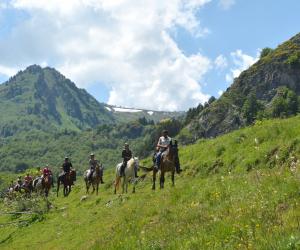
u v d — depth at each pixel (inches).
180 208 600.1
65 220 1108.5
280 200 449.1
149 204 714.8
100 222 876.0
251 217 421.1
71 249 777.6
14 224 1275.8
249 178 597.3
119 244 545.0
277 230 358.9
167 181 1175.6
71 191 1728.6
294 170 553.6
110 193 1354.6
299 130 901.8
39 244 987.9
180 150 1419.8
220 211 492.4
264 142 965.2
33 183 1776.6
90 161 1498.5
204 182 702.5
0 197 2004.2
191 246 408.2
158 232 519.5
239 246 356.5
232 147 1061.8
